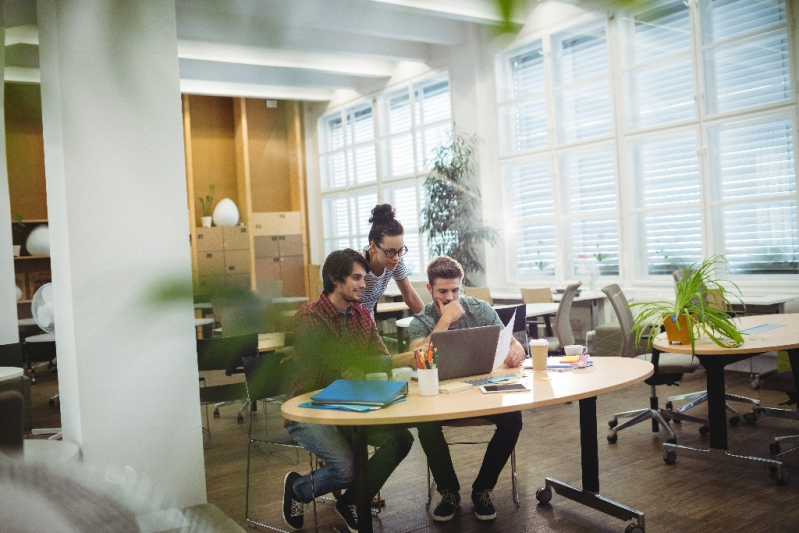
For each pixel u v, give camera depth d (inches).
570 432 181.9
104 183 106.0
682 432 176.7
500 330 119.2
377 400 95.3
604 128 299.1
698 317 140.0
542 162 323.6
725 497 130.0
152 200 110.1
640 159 287.0
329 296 104.4
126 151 107.4
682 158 272.7
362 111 419.5
